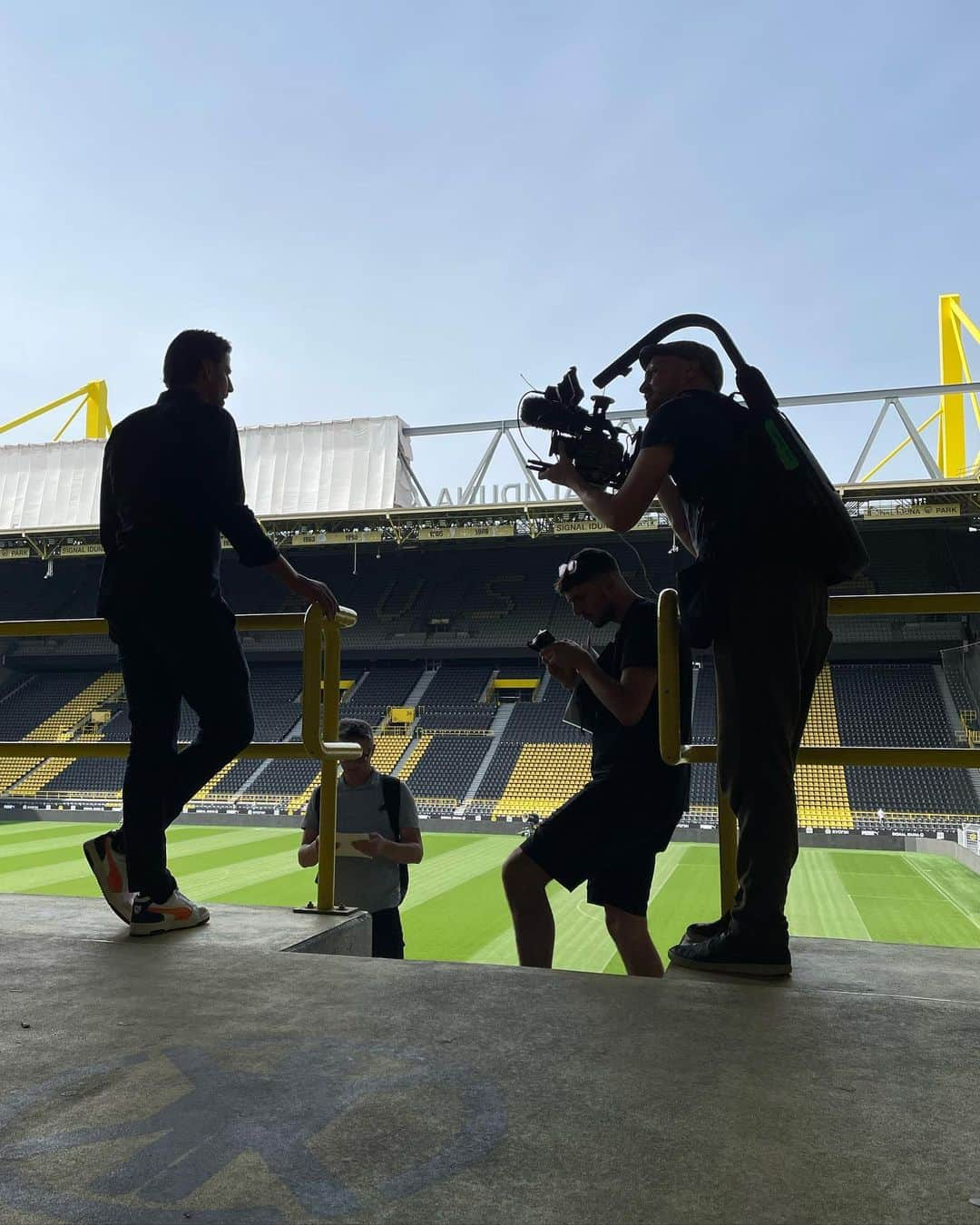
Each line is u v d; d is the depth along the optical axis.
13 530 37.09
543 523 35.47
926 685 34.22
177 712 2.96
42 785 34.22
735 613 2.29
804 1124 1.37
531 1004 1.99
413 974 2.24
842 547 2.29
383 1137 1.32
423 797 31.28
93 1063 1.62
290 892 16.64
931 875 19.91
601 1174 1.21
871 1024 1.86
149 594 2.77
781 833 2.26
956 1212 1.11
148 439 2.82
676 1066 1.61
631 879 3.19
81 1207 1.13
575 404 2.57
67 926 2.91
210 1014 1.91
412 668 42.06
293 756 3.10
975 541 37.47
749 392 2.39
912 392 31.30
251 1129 1.34
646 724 2.99
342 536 37.34
